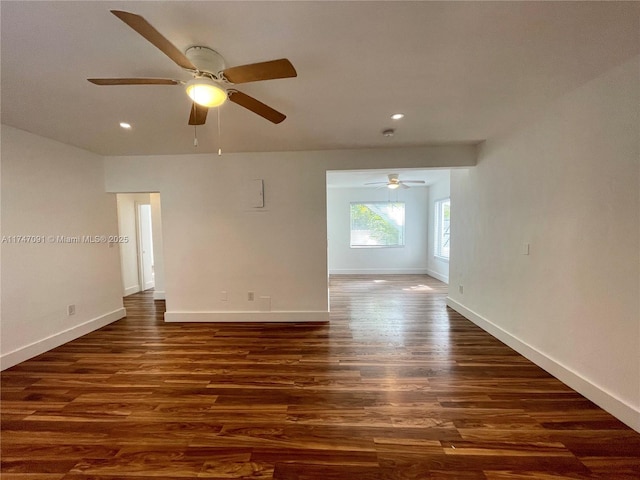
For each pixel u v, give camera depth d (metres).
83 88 2.06
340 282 6.90
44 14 1.33
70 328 3.43
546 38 1.57
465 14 1.38
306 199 3.93
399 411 2.06
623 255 1.88
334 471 1.58
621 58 1.79
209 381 2.48
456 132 3.16
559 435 1.81
